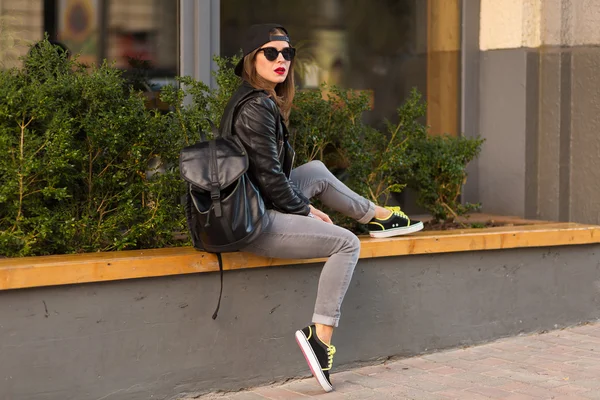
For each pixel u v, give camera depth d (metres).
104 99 7.07
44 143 6.70
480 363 7.54
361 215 7.46
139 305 6.32
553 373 7.21
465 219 10.18
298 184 7.16
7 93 6.70
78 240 7.02
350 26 10.49
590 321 8.99
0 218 6.86
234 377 6.79
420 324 7.77
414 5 10.92
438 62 11.03
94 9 8.70
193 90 7.68
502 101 10.70
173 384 6.51
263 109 6.32
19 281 5.77
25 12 8.36
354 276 7.35
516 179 10.56
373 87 10.70
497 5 10.70
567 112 10.31
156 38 9.01
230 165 6.03
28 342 5.90
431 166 9.38
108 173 7.16
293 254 6.47
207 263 6.51
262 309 6.88
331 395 6.61
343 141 8.45
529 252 8.45
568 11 10.20
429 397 6.54
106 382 6.22
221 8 9.52
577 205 10.28
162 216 7.11
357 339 7.41
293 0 10.05
